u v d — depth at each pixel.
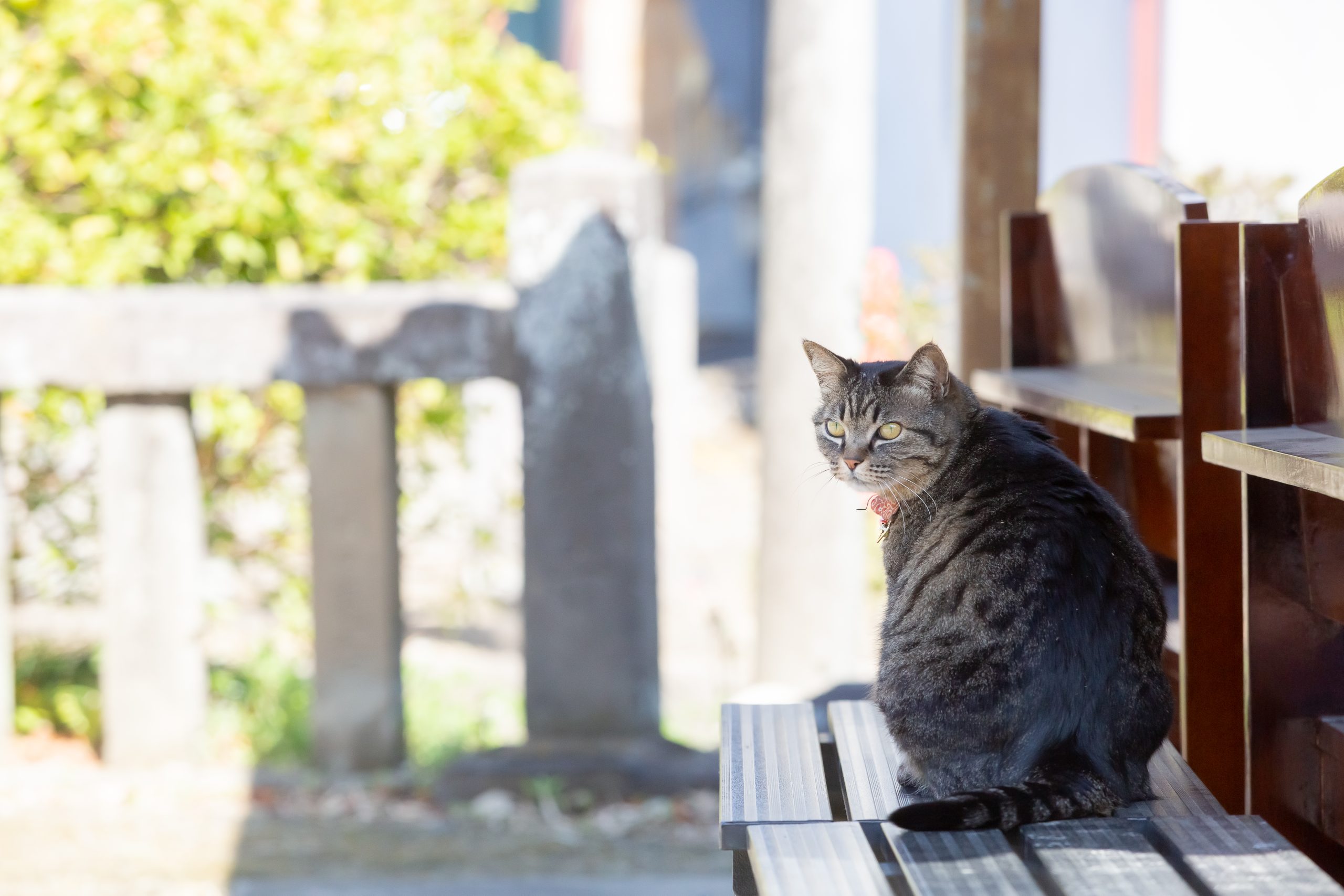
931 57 14.12
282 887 5.35
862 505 6.99
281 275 7.19
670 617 9.27
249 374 6.28
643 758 6.45
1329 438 2.72
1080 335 4.18
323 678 6.57
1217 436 2.83
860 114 6.86
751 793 2.88
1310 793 2.96
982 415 3.43
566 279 6.25
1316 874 2.31
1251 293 2.88
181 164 6.75
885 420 3.41
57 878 5.41
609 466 6.37
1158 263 3.59
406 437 7.67
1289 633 2.93
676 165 20.00
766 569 7.09
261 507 7.98
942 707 2.84
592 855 5.72
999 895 2.25
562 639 6.49
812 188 6.86
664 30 19.78
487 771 6.33
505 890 5.34
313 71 6.99
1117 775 2.71
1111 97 10.88
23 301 6.23
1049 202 4.38
